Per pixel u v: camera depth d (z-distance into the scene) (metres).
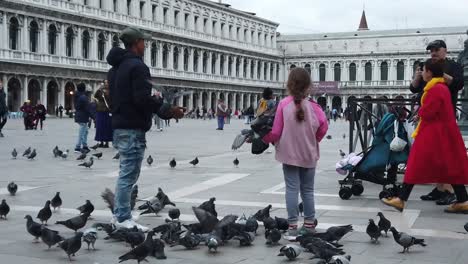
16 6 74.69
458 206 11.90
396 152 13.92
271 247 9.09
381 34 137.62
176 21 107.31
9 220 10.87
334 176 17.73
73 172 18.22
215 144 31.97
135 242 8.57
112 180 16.38
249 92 129.88
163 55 103.62
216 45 117.38
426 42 133.12
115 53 10.16
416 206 12.73
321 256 7.93
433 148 11.42
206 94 114.62
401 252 8.81
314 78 143.38
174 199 13.34
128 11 96.06
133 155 10.16
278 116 9.82
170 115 10.12
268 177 17.34
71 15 83.12
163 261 8.25
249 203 12.86
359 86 138.75
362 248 9.04
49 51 80.94
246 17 128.88
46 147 28.19
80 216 9.60
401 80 135.75
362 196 13.91
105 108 27.56
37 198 13.27
